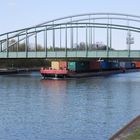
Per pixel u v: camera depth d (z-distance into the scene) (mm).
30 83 95375
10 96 67188
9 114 48219
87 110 51312
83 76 124938
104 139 35781
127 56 103312
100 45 131000
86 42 120875
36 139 35719
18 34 125250
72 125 41469
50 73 111500
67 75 113500
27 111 50500
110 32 118562
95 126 41031
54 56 110938
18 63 172375
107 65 147625
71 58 116562
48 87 84562
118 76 132000
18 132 38375
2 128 40094
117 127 40469
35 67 175750
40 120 44281
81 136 36781
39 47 138000
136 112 49500
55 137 36469
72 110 51344
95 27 121625
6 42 137000
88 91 75938
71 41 121938
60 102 59219
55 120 44312
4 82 97875
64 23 122562
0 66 167125
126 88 82750
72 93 72250
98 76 130250
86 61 127688
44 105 55938
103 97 65875
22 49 143375
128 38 113938
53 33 124500
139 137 26688
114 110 51250
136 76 132625
